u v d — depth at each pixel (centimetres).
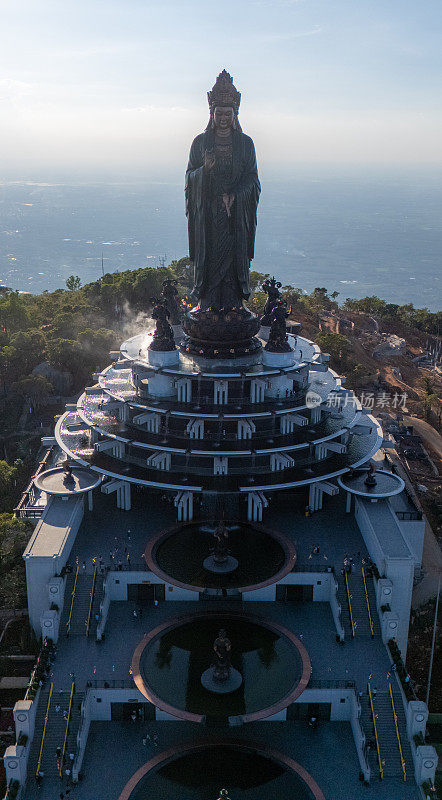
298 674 8425
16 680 8919
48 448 14150
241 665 8606
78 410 12156
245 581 9675
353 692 8238
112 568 9775
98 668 8569
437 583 11538
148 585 9825
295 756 7844
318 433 11231
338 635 9144
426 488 14300
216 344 11662
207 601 9788
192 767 7631
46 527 10262
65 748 7694
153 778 7481
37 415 16762
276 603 9831
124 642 9031
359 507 10956
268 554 10281
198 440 10825
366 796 7381
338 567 9912
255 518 11006
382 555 9612
